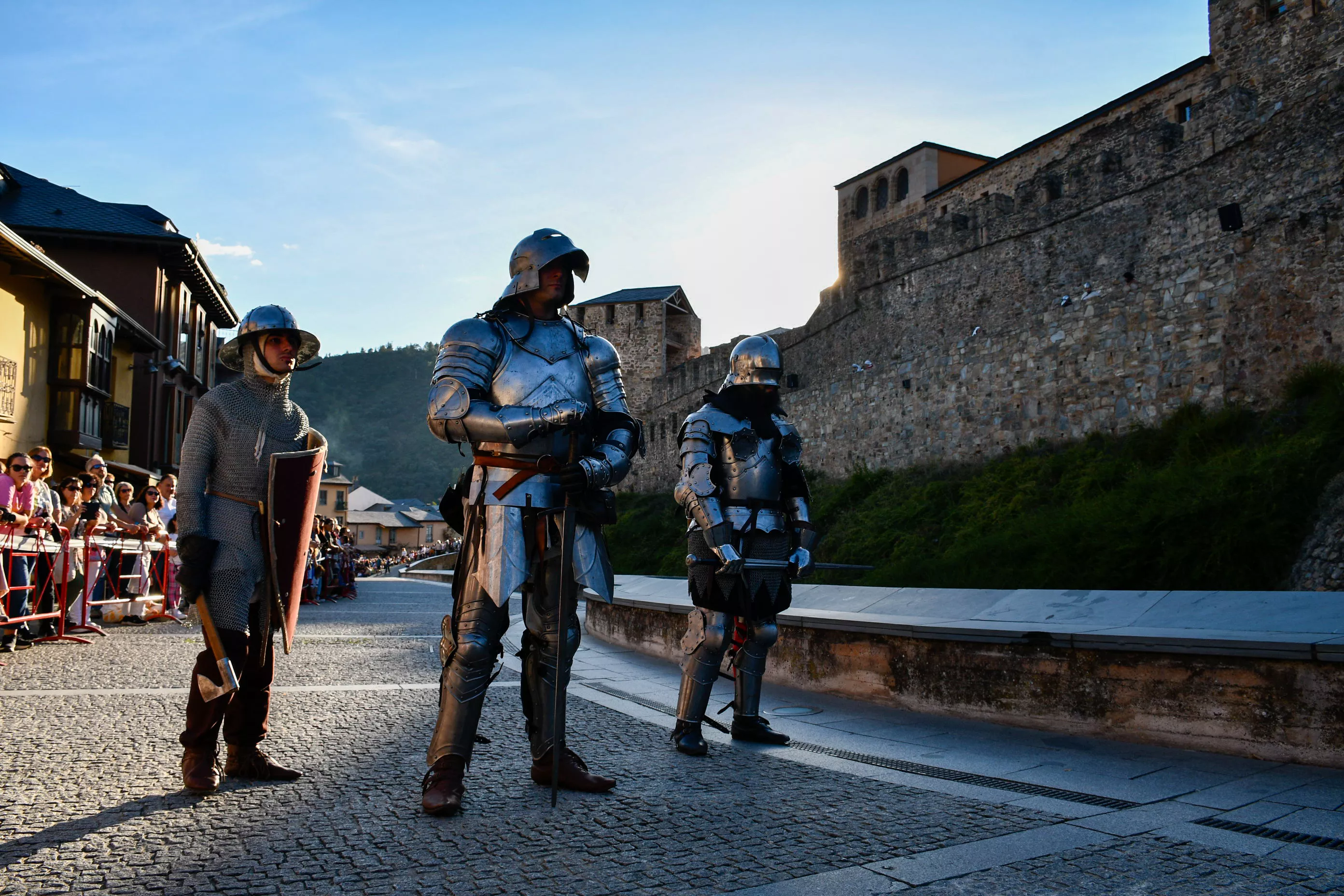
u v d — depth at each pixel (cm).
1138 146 2169
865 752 514
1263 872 311
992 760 490
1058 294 2375
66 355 2148
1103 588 1416
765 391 568
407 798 396
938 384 2775
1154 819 375
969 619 721
